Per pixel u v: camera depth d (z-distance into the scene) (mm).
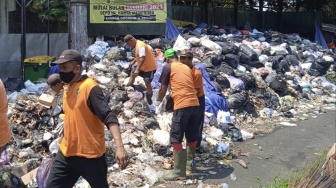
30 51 11344
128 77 9625
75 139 3812
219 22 17891
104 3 12359
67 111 3844
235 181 5930
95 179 3838
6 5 15266
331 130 8977
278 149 7559
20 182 4996
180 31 13047
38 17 15305
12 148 6434
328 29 22531
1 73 10844
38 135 6766
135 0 12539
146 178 5797
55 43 11602
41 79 10438
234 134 7941
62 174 3906
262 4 19703
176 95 5844
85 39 11688
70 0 11633
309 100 11523
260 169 6480
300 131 8789
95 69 9938
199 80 6410
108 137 6719
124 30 12570
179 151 5812
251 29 16656
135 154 6617
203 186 5652
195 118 6031
